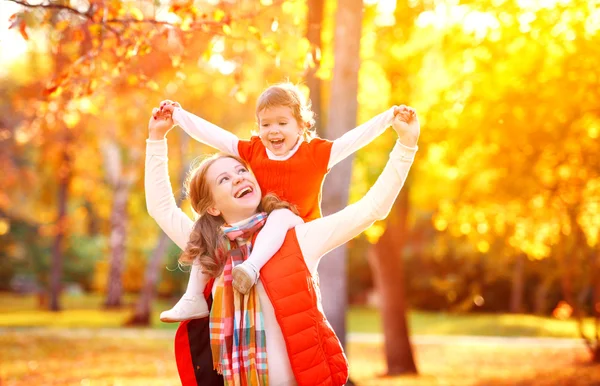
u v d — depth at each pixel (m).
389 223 18.53
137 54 7.25
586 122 13.54
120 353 19.41
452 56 13.44
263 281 3.91
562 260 17.08
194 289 4.15
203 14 7.19
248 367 3.93
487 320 34.38
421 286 42.03
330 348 3.93
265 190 4.24
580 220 15.59
